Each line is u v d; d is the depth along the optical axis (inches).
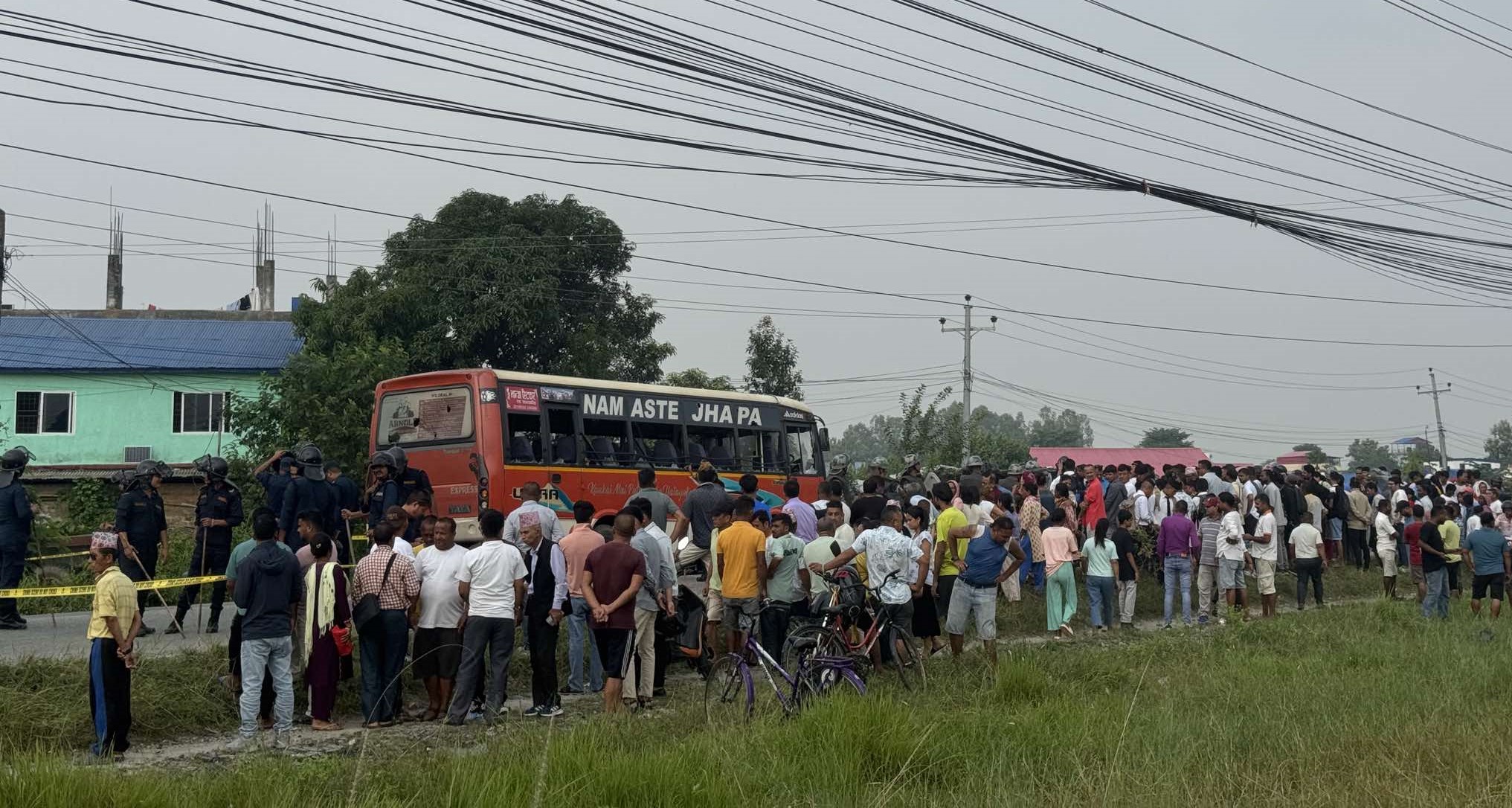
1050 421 4389.8
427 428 784.3
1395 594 990.4
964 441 1387.8
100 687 414.6
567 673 577.0
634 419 854.5
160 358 1503.4
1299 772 364.2
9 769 327.3
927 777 373.1
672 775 348.5
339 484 621.6
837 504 601.0
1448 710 464.4
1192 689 522.0
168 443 1482.5
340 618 475.8
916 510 613.3
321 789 342.0
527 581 501.7
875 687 484.7
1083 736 413.1
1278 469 1063.6
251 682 435.5
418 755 394.6
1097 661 587.8
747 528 521.7
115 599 416.5
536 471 781.3
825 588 536.4
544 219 1425.9
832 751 375.6
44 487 1352.1
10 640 580.7
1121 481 911.7
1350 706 473.4
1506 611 891.4
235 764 374.3
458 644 494.3
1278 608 944.3
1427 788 345.7
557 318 1366.9
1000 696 503.8
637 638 505.4
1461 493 1133.1
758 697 447.5
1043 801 342.6
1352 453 4490.7
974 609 562.3
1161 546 805.2
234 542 909.2
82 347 1503.4
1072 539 728.3
